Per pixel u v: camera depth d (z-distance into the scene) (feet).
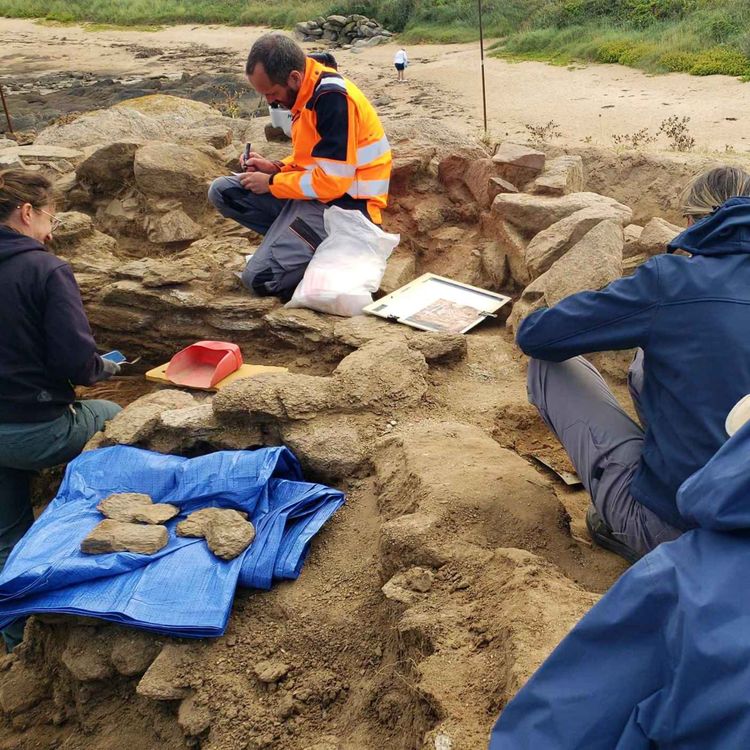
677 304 7.64
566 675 5.18
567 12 78.89
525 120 54.19
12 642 12.21
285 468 11.22
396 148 19.19
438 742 6.75
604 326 7.99
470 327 14.73
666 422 7.82
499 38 83.71
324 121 15.33
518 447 11.94
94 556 9.68
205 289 16.53
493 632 7.76
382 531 9.32
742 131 46.24
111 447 11.48
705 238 7.79
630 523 8.61
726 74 59.06
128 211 19.97
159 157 19.38
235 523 10.02
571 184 18.15
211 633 9.16
